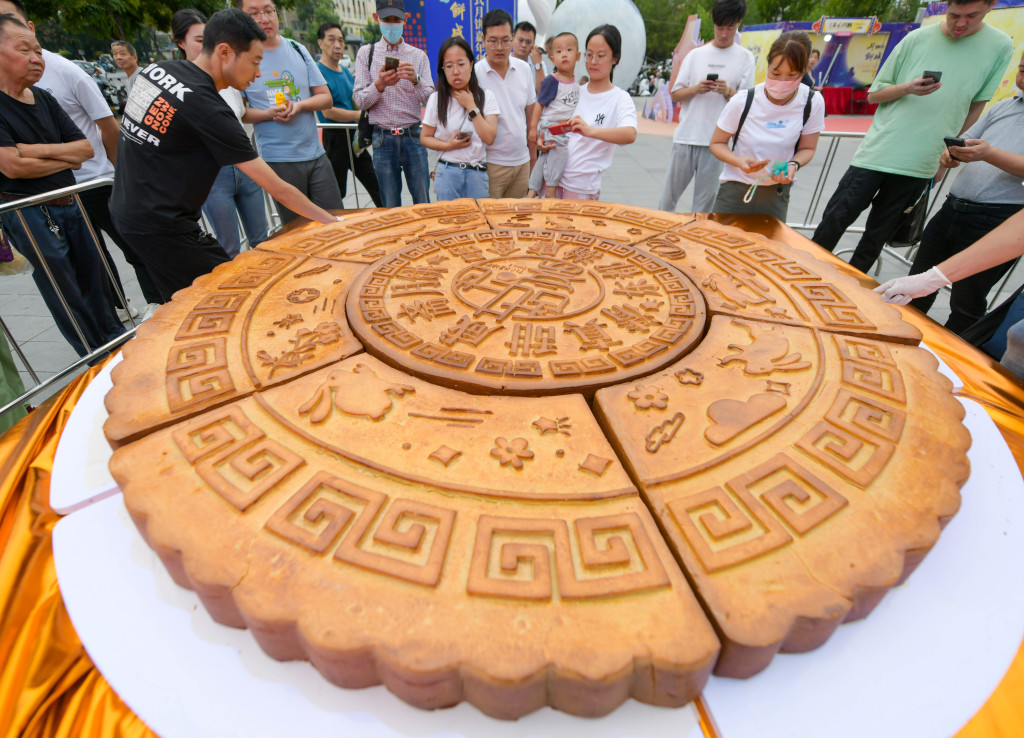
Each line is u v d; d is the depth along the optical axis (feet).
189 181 9.73
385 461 4.49
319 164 16.38
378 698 3.47
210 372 5.64
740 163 12.46
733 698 3.42
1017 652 3.71
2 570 4.39
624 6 35.17
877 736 3.25
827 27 66.54
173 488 4.19
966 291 12.10
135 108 9.06
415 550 3.71
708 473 4.42
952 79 12.26
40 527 4.77
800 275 7.87
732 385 5.49
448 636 3.18
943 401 5.22
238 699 3.43
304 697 3.46
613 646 3.13
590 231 9.82
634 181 30.99
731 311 6.93
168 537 3.76
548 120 15.57
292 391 5.36
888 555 3.68
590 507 4.10
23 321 15.16
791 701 3.41
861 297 7.22
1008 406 6.43
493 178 16.92
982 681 3.52
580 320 6.75
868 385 5.39
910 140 12.98
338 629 3.20
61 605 4.12
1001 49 11.88
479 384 5.47
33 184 11.52
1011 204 11.00
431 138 15.44
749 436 4.79
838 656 3.66
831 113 71.56
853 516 3.99
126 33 47.93
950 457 4.55
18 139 11.10
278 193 10.09
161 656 3.68
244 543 3.74
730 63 16.28
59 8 42.39
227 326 6.47
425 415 5.07
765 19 96.63
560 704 3.28
